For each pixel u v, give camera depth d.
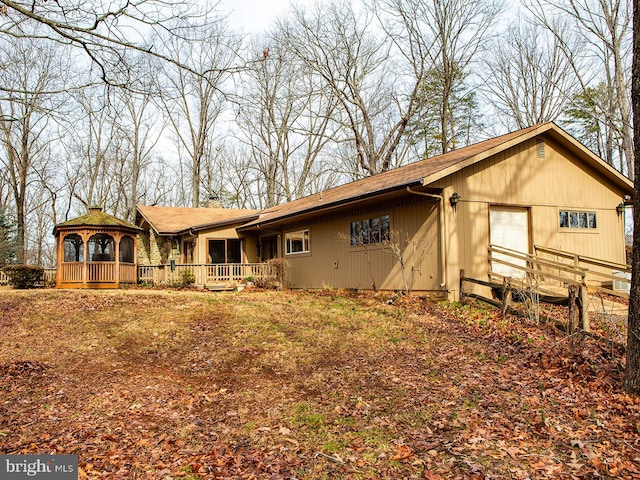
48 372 7.58
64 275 19.27
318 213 16.78
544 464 4.36
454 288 12.25
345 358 8.16
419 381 6.85
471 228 12.78
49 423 5.61
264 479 4.26
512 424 5.27
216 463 4.61
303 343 9.16
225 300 14.18
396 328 10.09
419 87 31.19
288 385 6.95
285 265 19.97
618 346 7.41
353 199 13.88
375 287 14.89
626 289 13.30
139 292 16.69
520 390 6.31
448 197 12.42
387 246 14.34
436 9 29.27
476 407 5.80
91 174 32.91
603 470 4.22
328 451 4.82
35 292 15.79
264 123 35.81
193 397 6.55
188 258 23.53
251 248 23.25
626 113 19.31
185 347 9.11
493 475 4.17
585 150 14.49
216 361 8.22
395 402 6.09
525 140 13.81
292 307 12.86
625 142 19.56
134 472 4.45
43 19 5.76
